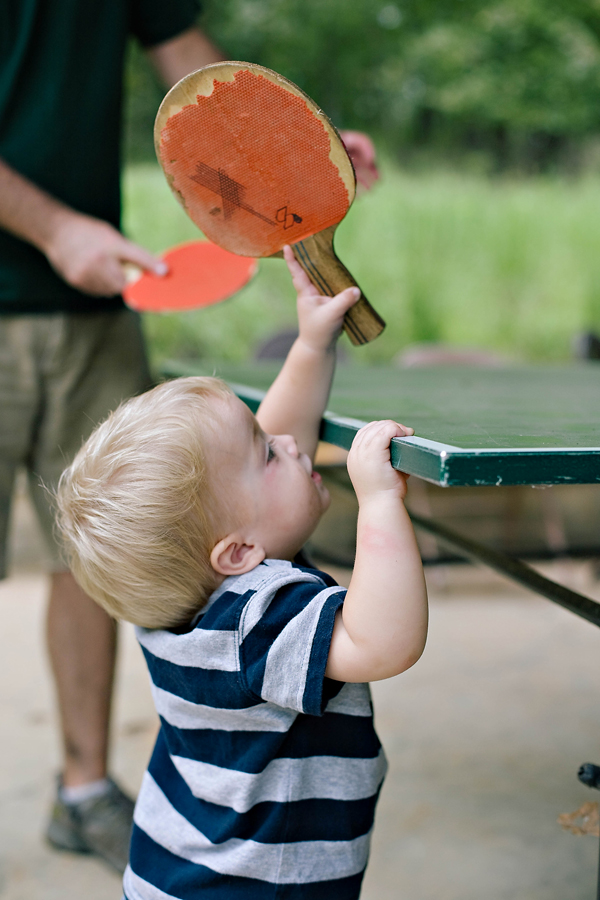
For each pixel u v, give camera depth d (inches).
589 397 55.4
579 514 141.3
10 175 53.5
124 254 52.7
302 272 37.7
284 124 31.6
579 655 99.9
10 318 59.5
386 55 357.7
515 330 229.9
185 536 33.3
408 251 231.9
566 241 241.0
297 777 32.6
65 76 59.2
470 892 57.4
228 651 31.3
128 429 34.8
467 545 47.0
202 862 33.0
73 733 62.5
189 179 33.8
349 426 35.7
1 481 61.3
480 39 355.6
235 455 34.3
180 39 68.2
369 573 29.9
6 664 97.8
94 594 36.1
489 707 86.1
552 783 71.3
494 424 36.6
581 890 57.3
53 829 63.7
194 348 207.3
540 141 360.2
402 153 348.2
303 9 347.3
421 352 139.4
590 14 362.3
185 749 34.8
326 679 30.4
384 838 63.9
